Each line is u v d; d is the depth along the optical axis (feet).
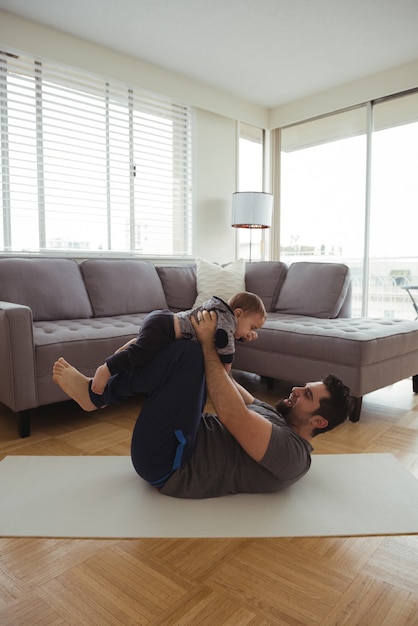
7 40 10.52
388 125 14.24
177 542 4.36
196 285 12.51
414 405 9.12
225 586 3.77
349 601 3.60
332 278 11.16
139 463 5.03
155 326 5.04
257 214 14.23
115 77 12.50
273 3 10.18
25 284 9.58
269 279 12.39
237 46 12.19
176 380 4.79
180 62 13.15
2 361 7.16
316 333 8.50
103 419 8.13
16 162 11.03
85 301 10.47
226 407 4.74
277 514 4.83
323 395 5.18
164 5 10.24
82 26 11.15
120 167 12.94
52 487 5.43
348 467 6.07
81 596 3.64
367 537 4.48
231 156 15.87
